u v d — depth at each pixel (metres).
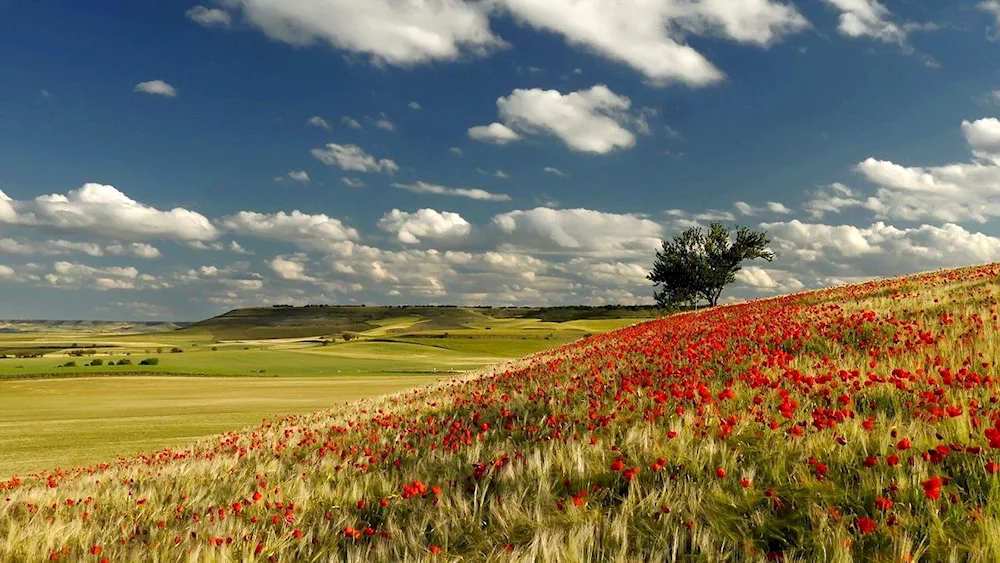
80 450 23.89
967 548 3.67
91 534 6.28
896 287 21.27
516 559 4.28
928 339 8.84
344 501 6.50
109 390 52.59
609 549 4.33
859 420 5.76
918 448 5.02
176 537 5.81
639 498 5.00
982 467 4.46
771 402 6.91
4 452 23.83
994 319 9.84
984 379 6.28
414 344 143.25
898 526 3.92
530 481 5.85
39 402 44.19
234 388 53.41
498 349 134.38
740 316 19.20
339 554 5.10
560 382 11.60
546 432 7.63
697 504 4.73
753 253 72.12
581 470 5.77
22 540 6.06
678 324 23.23
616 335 27.67
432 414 11.59
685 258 74.12
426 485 6.36
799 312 15.28
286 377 68.81
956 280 20.31
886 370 7.71
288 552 5.29
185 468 10.27
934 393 6.03
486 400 11.34
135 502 7.69
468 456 7.12
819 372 8.01
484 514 5.46
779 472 5.13
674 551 4.14
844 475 4.88
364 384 57.50
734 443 6.00
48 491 10.16
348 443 10.38
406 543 5.03
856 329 11.29
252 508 6.62
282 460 9.76
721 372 9.33
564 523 4.90
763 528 4.34
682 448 5.84
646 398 8.13
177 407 38.91
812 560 3.83
